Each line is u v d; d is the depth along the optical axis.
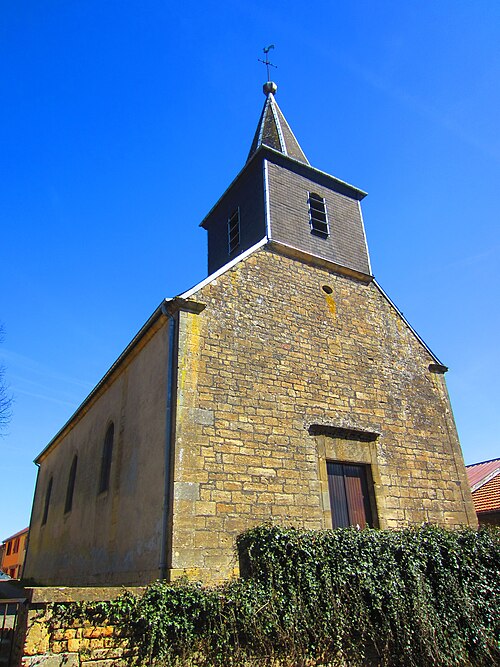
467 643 7.03
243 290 10.58
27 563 20.45
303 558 6.68
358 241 14.23
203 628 5.87
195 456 8.35
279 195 13.11
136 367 11.21
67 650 5.18
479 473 17.23
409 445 11.30
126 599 5.64
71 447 16.98
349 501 9.94
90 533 12.23
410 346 12.87
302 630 6.21
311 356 10.82
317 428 9.97
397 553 7.24
